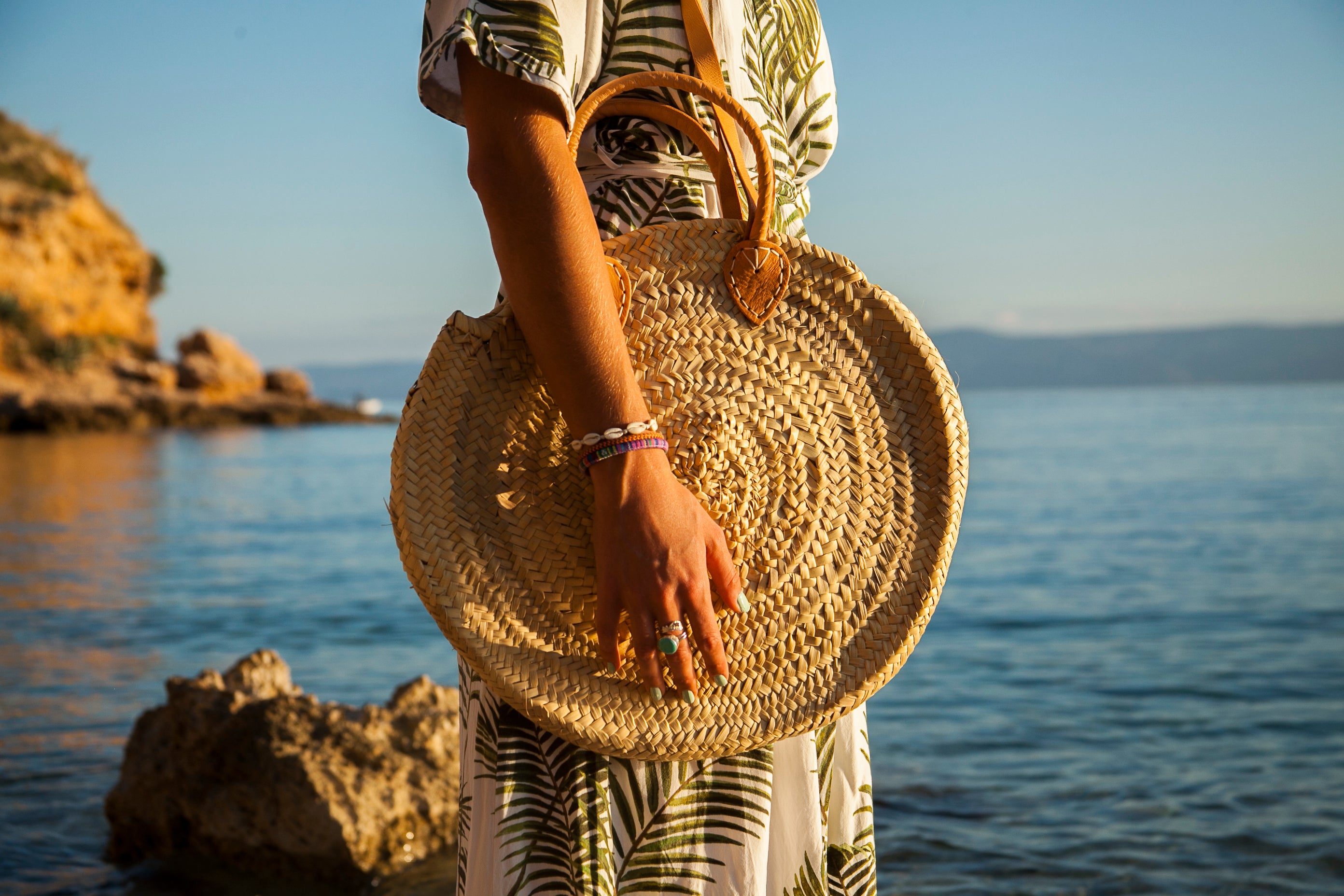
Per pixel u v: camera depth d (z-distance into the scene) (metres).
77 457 35.88
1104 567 12.66
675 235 1.08
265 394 61.62
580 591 1.02
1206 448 41.16
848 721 1.25
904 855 3.38
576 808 1.05
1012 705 5.67
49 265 53.72
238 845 3.30
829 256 1.11
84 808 3.87
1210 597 10.12
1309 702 5.70
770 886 1.15
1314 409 84.00
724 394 1.07
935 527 1.12
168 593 10.64
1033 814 3.79
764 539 1.07
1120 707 5.62
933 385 1.12
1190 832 3.58
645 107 1.09
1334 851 3.39
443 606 0.97
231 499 23.31
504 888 1.04
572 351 0.93
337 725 3.47
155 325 59.94
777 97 1.24
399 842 3.30
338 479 29.36
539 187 0.93
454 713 3.64
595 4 1.07
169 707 3.59
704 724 1.04
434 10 1.09
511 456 1.01
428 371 0.99
